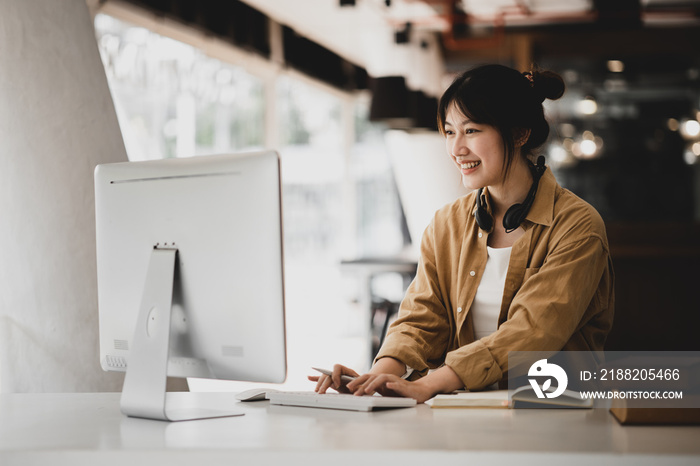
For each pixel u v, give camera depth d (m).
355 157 11.39
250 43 7.73
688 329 6.48
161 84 6.54
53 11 3.21
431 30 9.38
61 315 3.13
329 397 1.83
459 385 1.92
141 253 1.85
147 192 1.84
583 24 8.69
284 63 8.80
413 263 6.32
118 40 5.76
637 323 6.55
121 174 1.90
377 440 1.41
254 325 1.69
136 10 5.73
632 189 9.13
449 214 2.24
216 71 7.71
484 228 2.12
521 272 2.04
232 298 1.71
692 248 6.59
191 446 1.39
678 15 8.25
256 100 8.82
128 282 1.88
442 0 8.02
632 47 8.41
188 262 1.77
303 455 1.34
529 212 2.05
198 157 1.78
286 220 10.42
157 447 1.40
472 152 2.01
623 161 9.12
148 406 1.71
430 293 2.21
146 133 6.30
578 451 1.30
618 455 1.28
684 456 1.27
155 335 1.74
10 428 1.63
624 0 8.08
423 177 9.55
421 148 9.47
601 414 1.69
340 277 10.20
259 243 1.67
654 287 6.54
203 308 1.76
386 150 11.36
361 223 11.36
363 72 10.89
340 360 7.15
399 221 11.35
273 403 1.94
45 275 3.11
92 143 3.26
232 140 8.18
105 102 3.35
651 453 1.28
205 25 6.66
